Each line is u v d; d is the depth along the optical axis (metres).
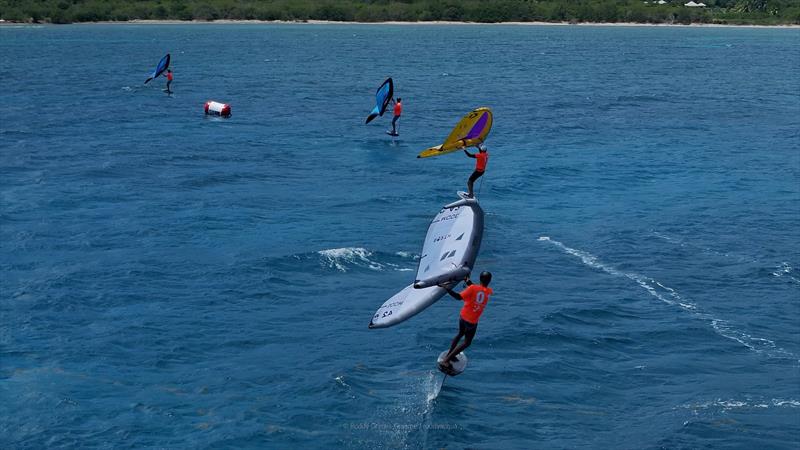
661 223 47.12
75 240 42.25
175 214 47.25
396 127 77.62
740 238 44.56
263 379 28.05
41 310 33.31
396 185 55.03
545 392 27.73
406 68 136.12
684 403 27.12
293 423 25.22
